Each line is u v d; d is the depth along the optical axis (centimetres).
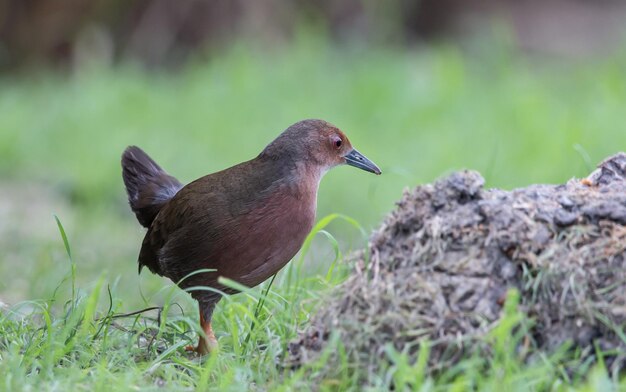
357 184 1791
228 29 2803
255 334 816
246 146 2080
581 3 3138
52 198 1878
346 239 1550
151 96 2409
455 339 693
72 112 2292
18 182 1980
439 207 751
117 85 2447
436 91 2216
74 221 1669
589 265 711
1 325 859
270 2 2816
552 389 666
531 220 729
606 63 2422
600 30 3038
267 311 853
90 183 1866
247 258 870
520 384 659
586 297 700
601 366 668
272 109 2259
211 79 2433
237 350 781
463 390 661
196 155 2033
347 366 708
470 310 708
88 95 2375
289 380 721
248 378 757
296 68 2420
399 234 759
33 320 935
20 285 1203
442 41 3047
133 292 1234
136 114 2289
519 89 2225
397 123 2133
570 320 701
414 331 703
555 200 748
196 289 862
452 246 734
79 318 855
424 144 1981
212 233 862
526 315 707
